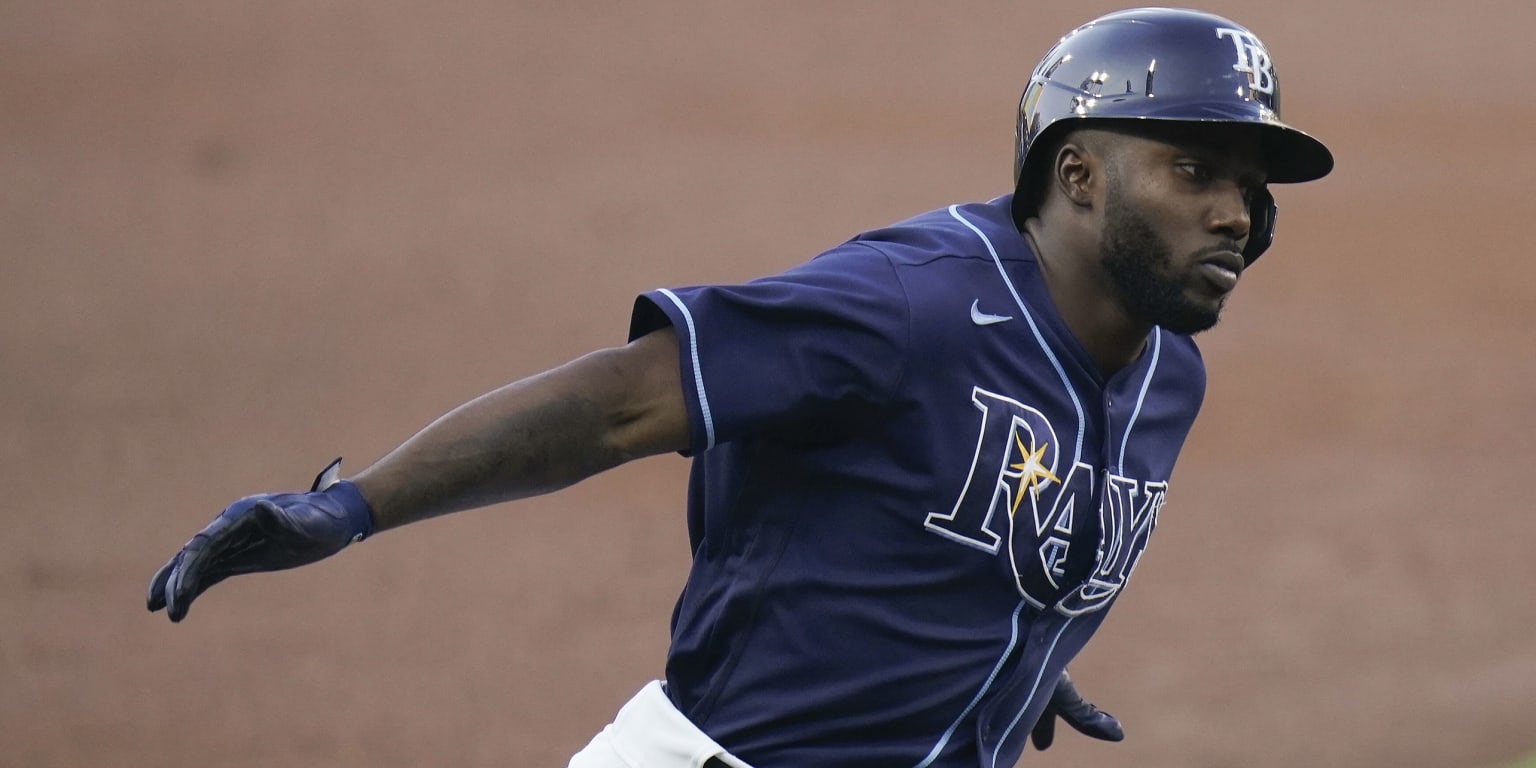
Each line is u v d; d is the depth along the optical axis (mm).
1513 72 106312
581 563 37125
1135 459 10992
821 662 10414
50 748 28141
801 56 108062
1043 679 11188
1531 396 50156
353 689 30719
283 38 108750
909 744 10656
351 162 82062
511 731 28953
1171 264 9961
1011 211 10594
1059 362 10219
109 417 46531
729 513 10555
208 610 34625
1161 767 27594
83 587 35219
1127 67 9922
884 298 9680
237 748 28297
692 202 75500
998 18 119625
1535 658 32219
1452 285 63469
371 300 59938
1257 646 33000
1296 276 65000
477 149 85188
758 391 9641
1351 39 116375
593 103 95500
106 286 61438
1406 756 28000
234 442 44438
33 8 115062
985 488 10039
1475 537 38938
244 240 68688
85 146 83438
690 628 10977
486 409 9367
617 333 55875
